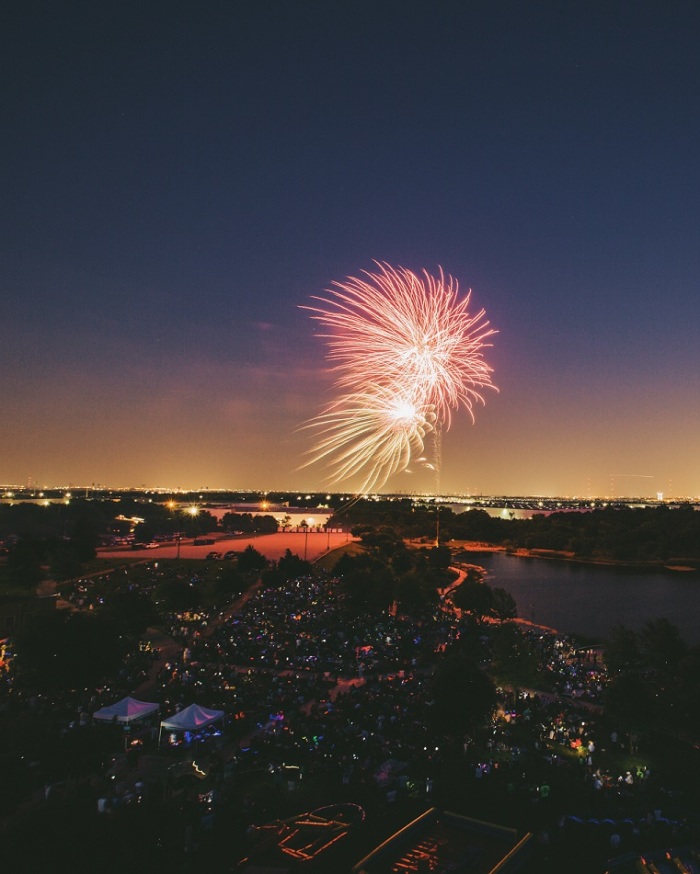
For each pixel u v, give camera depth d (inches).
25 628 2596.0
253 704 2369.6
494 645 2689.5
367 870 1283.2
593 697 2684.5
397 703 2388.0
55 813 1058.1
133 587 4995.1
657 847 1461.6
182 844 1137.4
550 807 1649.9
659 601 6392.7
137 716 2018.9
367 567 6673.2
